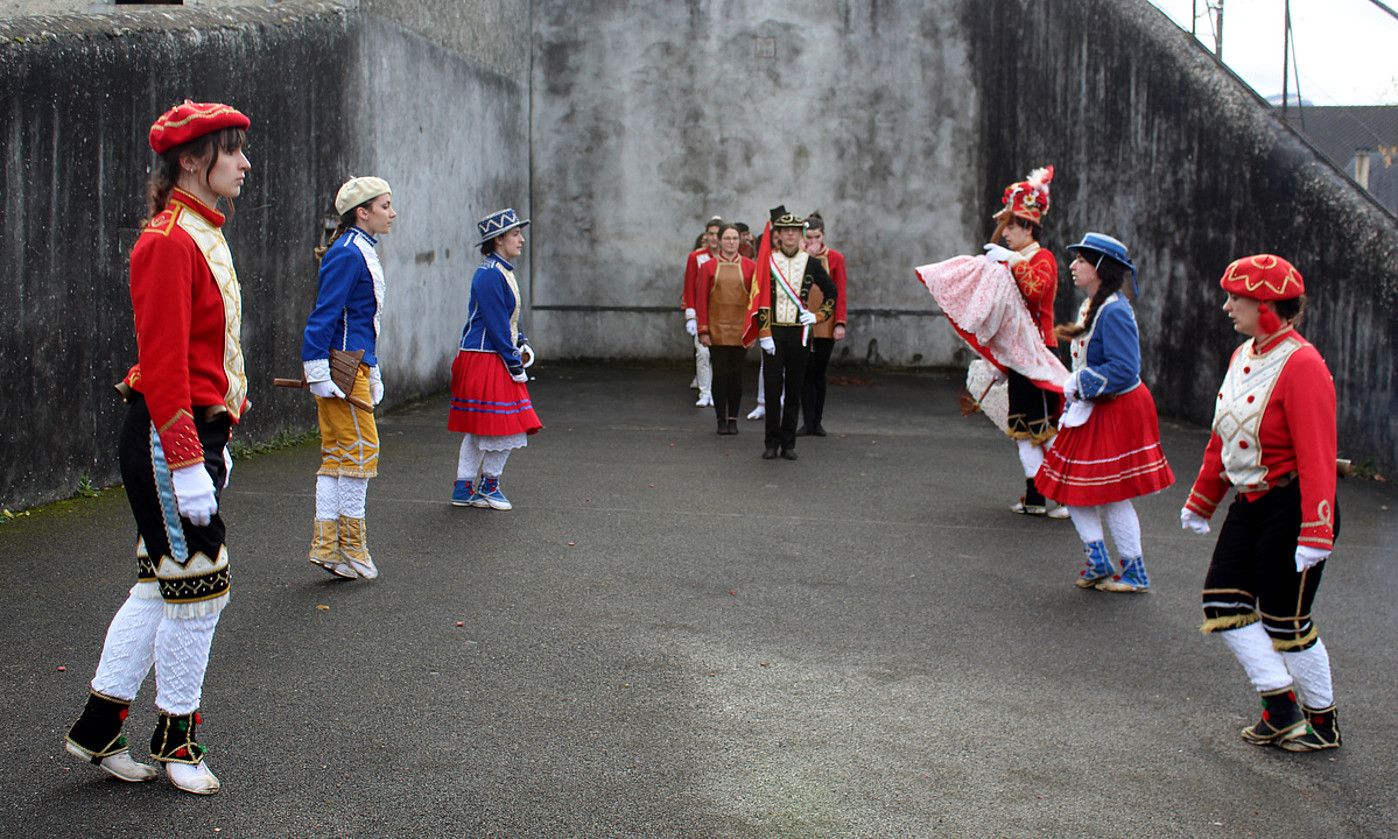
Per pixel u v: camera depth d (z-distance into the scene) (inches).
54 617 201.3
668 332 634.2
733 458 382.9
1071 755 164.4
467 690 178.9
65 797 139.7
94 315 292.4
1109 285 240.1
